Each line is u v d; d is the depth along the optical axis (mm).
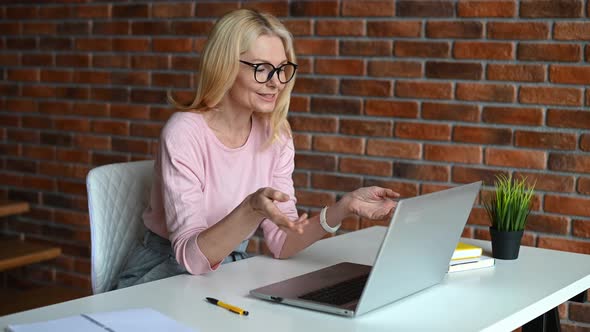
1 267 3426
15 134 4191
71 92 3988
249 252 3559
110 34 3842
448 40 3057
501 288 1778
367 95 3238
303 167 3408
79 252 4000
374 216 1940
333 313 1547
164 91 3709
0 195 4238
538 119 2924
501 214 2062
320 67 3330
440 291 1741
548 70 2891
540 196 2945
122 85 3828
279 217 1675
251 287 1737
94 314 1448
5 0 4160
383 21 3180
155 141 3758
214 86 2021
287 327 1453
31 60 4105
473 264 1963
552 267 1994
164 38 3688
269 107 2039
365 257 2066
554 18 2863
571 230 2908
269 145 2164
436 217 1639
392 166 3213
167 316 1473
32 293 3570
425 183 3152
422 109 3131
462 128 3062
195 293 1675
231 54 1987
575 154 2873
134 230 2289
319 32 3316
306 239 2021
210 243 1812
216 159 2074
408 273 1634
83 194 3980
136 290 1685
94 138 3934
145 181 2340
